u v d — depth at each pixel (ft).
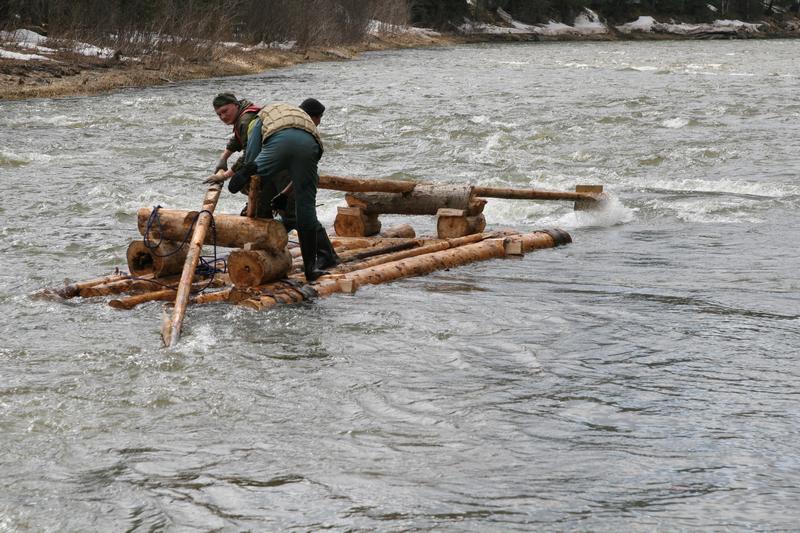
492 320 40.50
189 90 179.11
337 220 59.31
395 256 52.85
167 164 92.63
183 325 39.42
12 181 80.59
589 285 48.29
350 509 23.47
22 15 235.20
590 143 109.29
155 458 26.48
